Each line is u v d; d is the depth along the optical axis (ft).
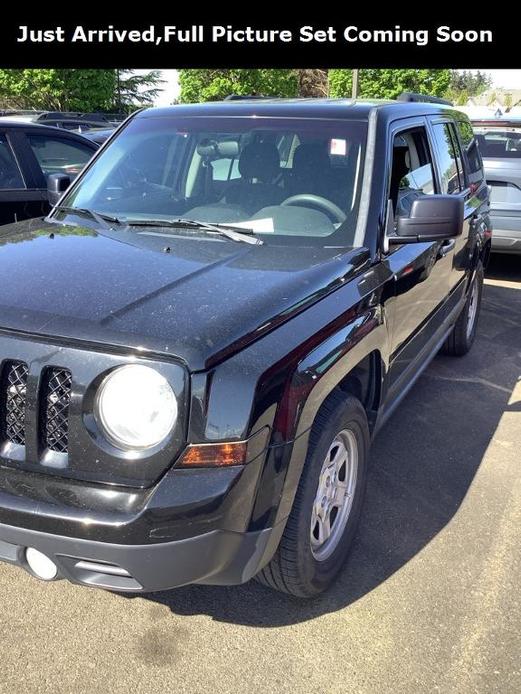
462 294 17.87
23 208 19.77
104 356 7.16
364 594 9.78
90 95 113.60
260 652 8.71
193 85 107.24
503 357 19.99
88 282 8.29
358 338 9.31
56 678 8.21
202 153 12.25
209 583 7.94
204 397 7.07
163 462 7.14
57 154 21.57
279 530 8.09
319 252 10.15
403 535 11.19
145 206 11.97
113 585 7.54
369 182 11.08
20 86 107.76
